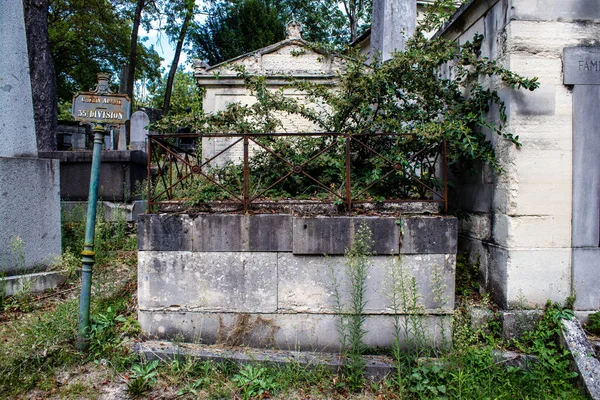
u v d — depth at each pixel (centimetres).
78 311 351
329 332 337
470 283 386
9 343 321
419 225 329
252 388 296
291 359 320
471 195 404
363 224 329
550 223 333
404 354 323
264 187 409
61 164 668
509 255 331
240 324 339
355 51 452
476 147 344
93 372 309
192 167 360
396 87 411
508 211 334
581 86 333
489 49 373
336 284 333
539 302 334
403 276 329
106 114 328
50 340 323
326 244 330
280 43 885
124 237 616
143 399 285
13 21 441
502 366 310
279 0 2530
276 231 334
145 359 323
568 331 314
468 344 321
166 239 339
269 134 348
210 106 848
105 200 669
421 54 384
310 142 445
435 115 408
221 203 352
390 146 426
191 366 313
